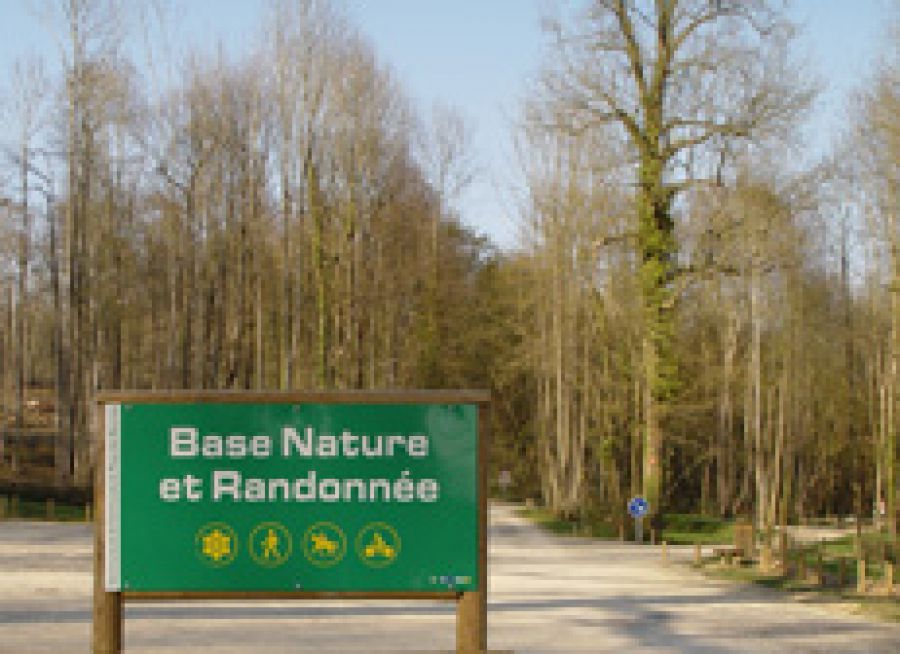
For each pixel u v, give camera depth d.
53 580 20.39
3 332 75.44
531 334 68.00
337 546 7.64
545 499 64.12
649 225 43.66
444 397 7.70
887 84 41.22
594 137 46.09
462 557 7.68
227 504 7.63
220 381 54.69
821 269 62.59
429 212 74.31
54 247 56.50
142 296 62.84
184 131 52.22
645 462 44.72
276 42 52.56
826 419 69.94
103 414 7.64
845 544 35.25
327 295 57.12
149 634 13.80
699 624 16.41
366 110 55.66
